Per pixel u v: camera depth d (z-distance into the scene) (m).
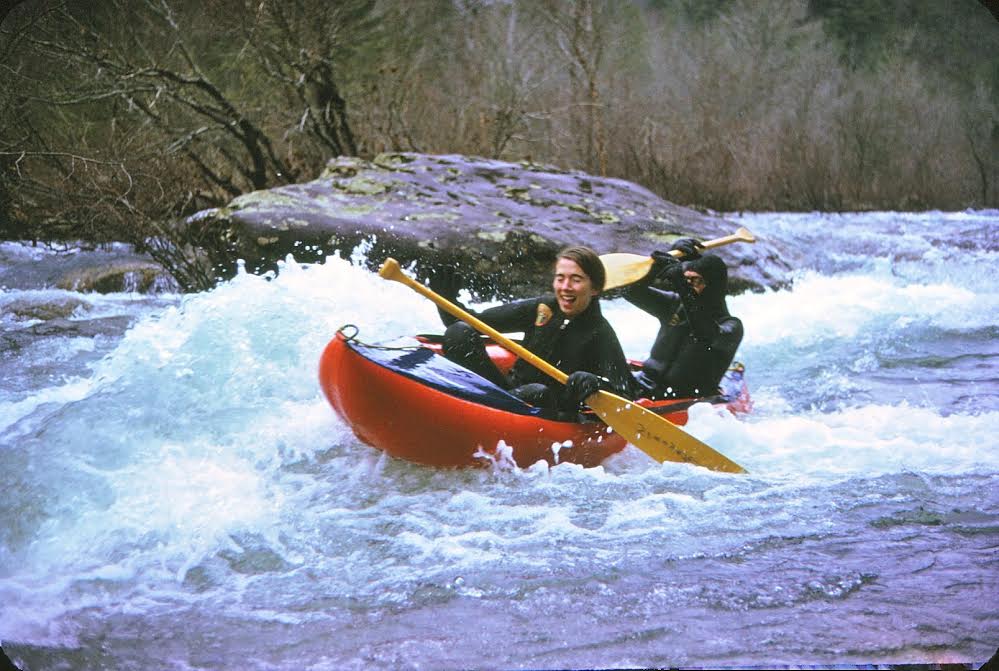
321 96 29.08
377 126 30.67
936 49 39.03
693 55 35.84
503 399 10.29
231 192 28.03
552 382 11.03
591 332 10.97
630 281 11.74
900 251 25.88
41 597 7.97
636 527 9.23
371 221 20.20
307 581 8.27
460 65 33.00
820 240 27.11
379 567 8.49
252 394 11.60
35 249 24.77
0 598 7.91
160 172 25.23
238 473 10.12
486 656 7.09
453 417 9.98
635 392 11.16
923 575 8.22
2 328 17.56
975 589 7.94
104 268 22.47
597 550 8.74
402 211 21.03
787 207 33.88
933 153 35.44
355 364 9.82
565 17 34.09
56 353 16.11
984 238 27.55
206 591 8.12
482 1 33.44
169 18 26.66
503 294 20.02
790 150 34.19
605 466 10.88
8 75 25.20
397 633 7.45
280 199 20.80
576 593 7.99
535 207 22.45
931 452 11.24
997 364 15.63
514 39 33.75
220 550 8.77
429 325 13.72
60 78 26.61
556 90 33.12
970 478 10.41
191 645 7.32
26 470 9.50
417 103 31.81
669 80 35.31
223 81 29.42
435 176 23.12
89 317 18.91
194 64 26.69
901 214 32.72
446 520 9.39
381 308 13.58
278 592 8.11
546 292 20.20
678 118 34.44
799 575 8.23
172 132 26.89
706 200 33.09
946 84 38.03
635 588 8.05
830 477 10.49
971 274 23.14
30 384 14.23
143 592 8.10
